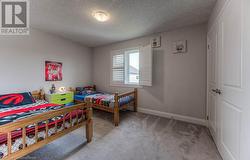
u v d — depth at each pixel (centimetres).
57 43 370
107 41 402
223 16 160
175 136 224
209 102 242
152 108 343
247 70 110
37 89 330
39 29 326
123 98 325
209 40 240
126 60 396
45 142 151
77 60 427
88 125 207
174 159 166
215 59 196
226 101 152
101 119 310
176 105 305
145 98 354
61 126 173
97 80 469
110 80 430
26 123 131
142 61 344
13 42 288
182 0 195
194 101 281
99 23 283
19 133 134
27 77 311
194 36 277
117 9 224
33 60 321
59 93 345
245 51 113
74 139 215
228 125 147
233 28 133
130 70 394
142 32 324
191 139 214
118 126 268
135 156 172
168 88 315
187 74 288
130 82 394
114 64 418
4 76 276
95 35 354
